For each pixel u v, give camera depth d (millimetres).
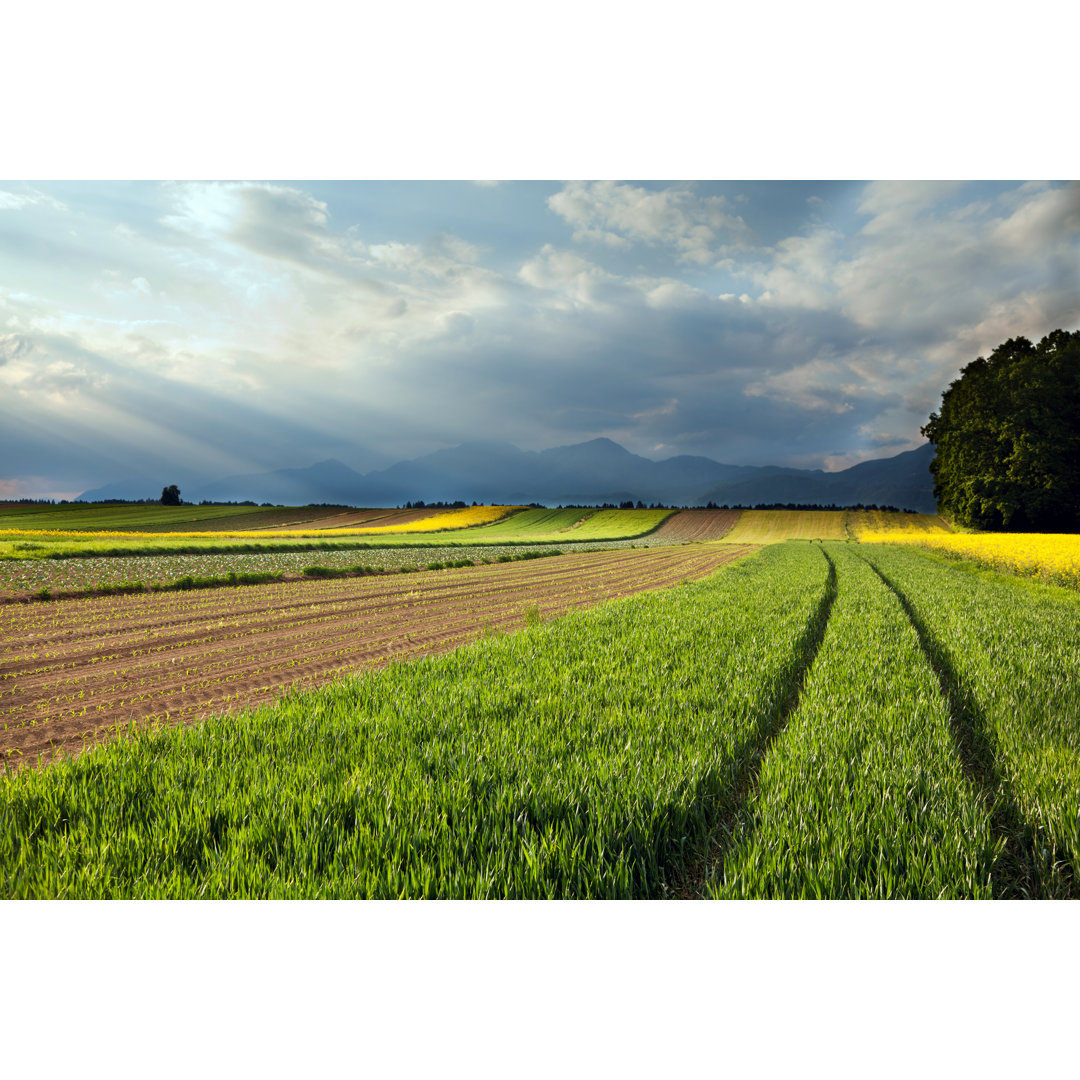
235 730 5242
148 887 3041
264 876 3109
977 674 7047
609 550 49562
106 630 11844
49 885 3076
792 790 4047
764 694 6406
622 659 7988
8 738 6059
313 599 17219
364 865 3184
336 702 6047
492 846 3357
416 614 14859
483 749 4660
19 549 26031
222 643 10992
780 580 19969
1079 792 3881
